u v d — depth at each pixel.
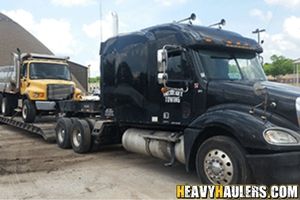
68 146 9.74
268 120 5.21
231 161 5.32
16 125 13.20
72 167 7.63
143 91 7.15
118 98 7.90
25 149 9.82
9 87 14.16
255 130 5.03
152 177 6.78
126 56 7.64
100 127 8.58
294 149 4.88
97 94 9.48
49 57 13.74
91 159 8.44
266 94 5.32
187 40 6.20
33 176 6.89
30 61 13.20
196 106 6.08
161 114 6.73
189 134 5.99
